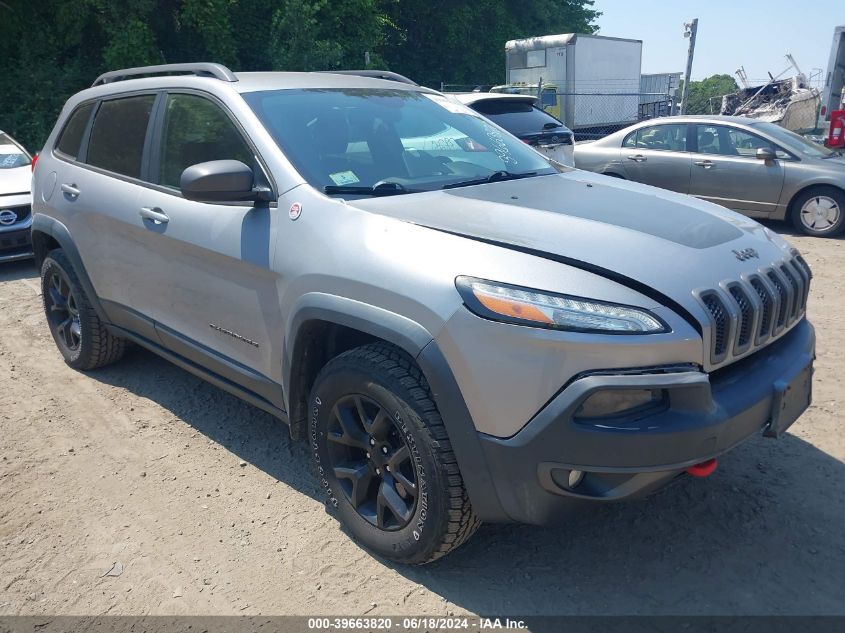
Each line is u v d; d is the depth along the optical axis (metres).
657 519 3.08
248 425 4.02
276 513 3.19
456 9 27.66
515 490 2.37
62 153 4.61
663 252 2.50
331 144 3.26
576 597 2.64
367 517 2.84
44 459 3.66
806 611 2.54
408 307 2.46
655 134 9.66
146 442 3.83
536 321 2.25
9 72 18.17
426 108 3.87
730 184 9.02
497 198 3.01
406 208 2.83
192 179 2.88
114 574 2.81
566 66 20.27
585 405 2.22
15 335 5.48
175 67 3.89
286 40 20.33
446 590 2.69
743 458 3.53
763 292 2.59
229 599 2.66
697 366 2.32
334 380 2.76
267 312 3.05
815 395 4.17
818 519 3.04
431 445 2.47
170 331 3.74
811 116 17.91
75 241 4.25
